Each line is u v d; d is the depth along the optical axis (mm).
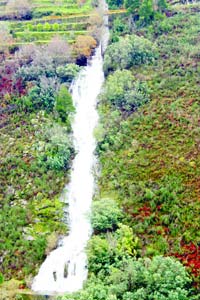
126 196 34188
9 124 43062
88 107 46344
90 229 33500
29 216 34969
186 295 25297
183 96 42406
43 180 37500
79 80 49250
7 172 38344
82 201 36562
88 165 39344
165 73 46000
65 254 32500
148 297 25047
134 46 49375
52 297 29281
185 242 29531
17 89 46625
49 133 41062
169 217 31250
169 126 39344
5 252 32719
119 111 42781
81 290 27094
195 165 34812
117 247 29625
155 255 28969
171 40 51344
